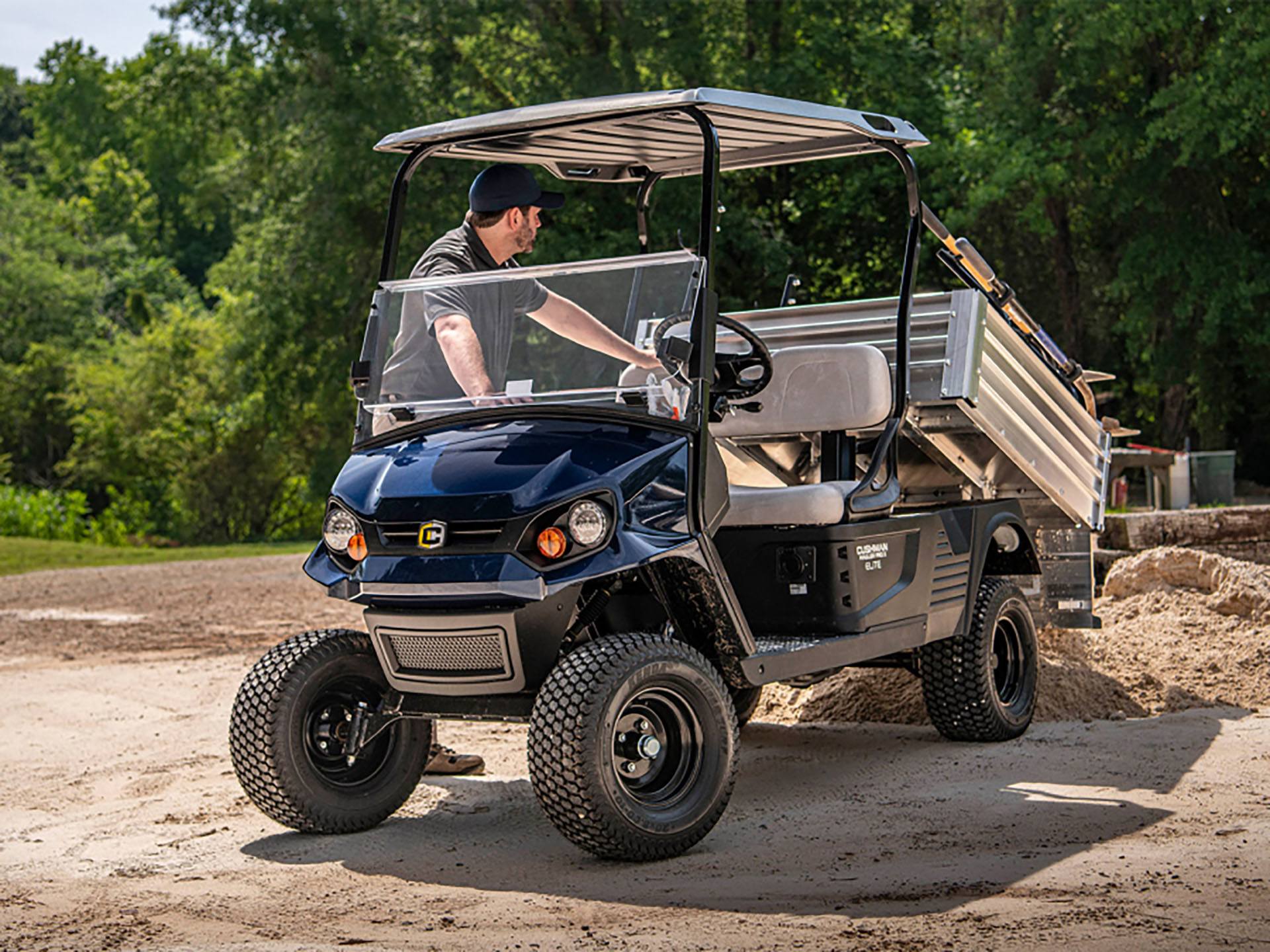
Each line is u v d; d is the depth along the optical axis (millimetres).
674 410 4258
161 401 38875
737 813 4664
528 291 4492
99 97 46812
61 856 4434
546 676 4145
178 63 27391
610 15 25219
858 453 5855
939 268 26969
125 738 6621
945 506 6262
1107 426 6617
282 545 26172
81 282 51562
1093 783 4836
